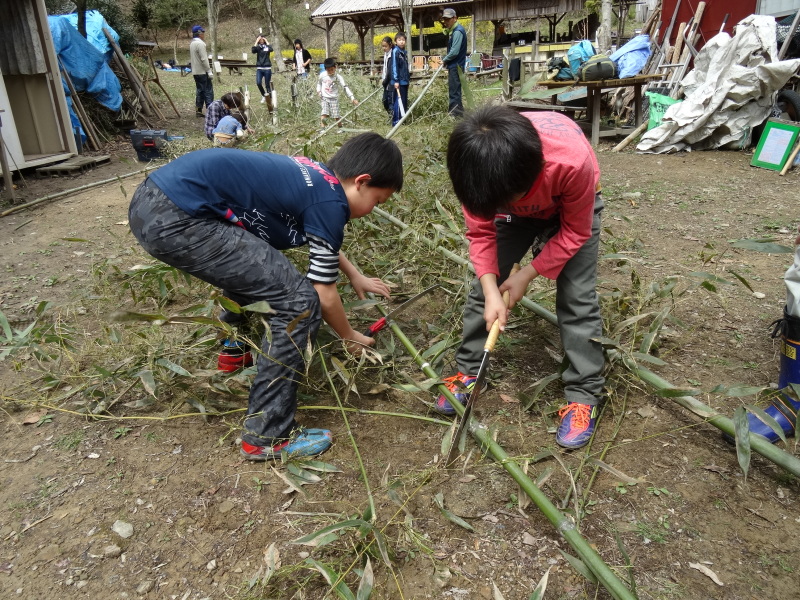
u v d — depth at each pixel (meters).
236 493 2.15
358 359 2.65
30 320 3.46
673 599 1.71
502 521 2.01
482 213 1.84
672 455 2.28
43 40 7.90
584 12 24.52
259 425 2.24
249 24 41.28
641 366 2.56
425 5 18.56
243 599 1.73
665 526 1.97
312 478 2.18
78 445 2.42
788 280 2.22
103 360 2.95
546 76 9.86
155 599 1.77
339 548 1.90
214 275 2.09
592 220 2.13
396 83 8.60
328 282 2.21
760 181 6.10
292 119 8.68
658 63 9.90
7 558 1.91
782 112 7.50
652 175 6.51
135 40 13.70
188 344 2.96
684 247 4.33
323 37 37.22
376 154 2.20
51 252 4.61
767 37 6.99
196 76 12.32
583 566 1.70
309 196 2.12
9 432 2.52
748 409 2.00
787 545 1.89
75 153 8.39
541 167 1.79
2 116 6.87
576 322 2.34
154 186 2.05
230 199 2.08
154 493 2.16
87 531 2.00
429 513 2.04
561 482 2.17
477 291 2.50
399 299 3.60
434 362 2.80
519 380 2.78
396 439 2.42
